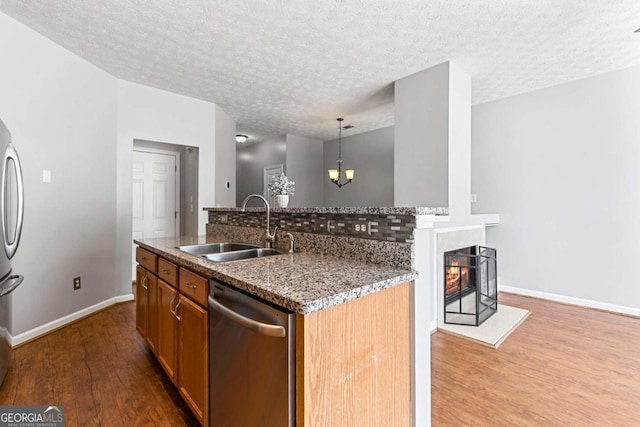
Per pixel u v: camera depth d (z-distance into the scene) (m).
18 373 2.03
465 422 1.61
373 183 6.07
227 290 1.27
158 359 1.95
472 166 4.34
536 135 3.79
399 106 3.53
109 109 3.46
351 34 2.67
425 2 2.23
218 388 1.32
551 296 3.70
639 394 1.86
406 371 1.34
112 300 3.48
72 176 2.98
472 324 2.92
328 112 4.93
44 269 2.69
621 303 3.24
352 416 1.09
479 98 4.08
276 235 2.16
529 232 3.86
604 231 3.34
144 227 4.45
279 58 3.11
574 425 1.59
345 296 1.03
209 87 3.89
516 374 2.08
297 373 0.97
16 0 2.24
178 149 4.65
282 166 6.57
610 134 3.29
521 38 2.67
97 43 2.83
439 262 2.93
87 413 1.65
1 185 1.82
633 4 2.21
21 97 2.51
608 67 3.19
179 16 2.44
